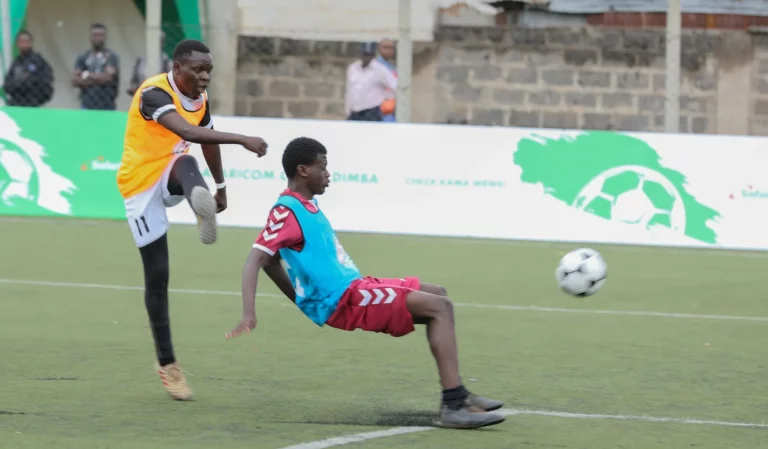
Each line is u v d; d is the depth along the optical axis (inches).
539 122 1839.3
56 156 1360.7
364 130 1314.0
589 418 534.0
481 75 1831.9
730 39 1836.9
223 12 1793.8
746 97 1844.2
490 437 487.8
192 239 1238.9
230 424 502.3
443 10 1825.8
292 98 1825.8
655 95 1829.5
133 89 1697.8
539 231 1299.2
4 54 1700.3
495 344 743.7
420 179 1309.1
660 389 611.5
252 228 1318.9
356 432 490.0
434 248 1222.9
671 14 1362.0
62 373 616.1
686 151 1286.9
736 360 704.4
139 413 521.7
